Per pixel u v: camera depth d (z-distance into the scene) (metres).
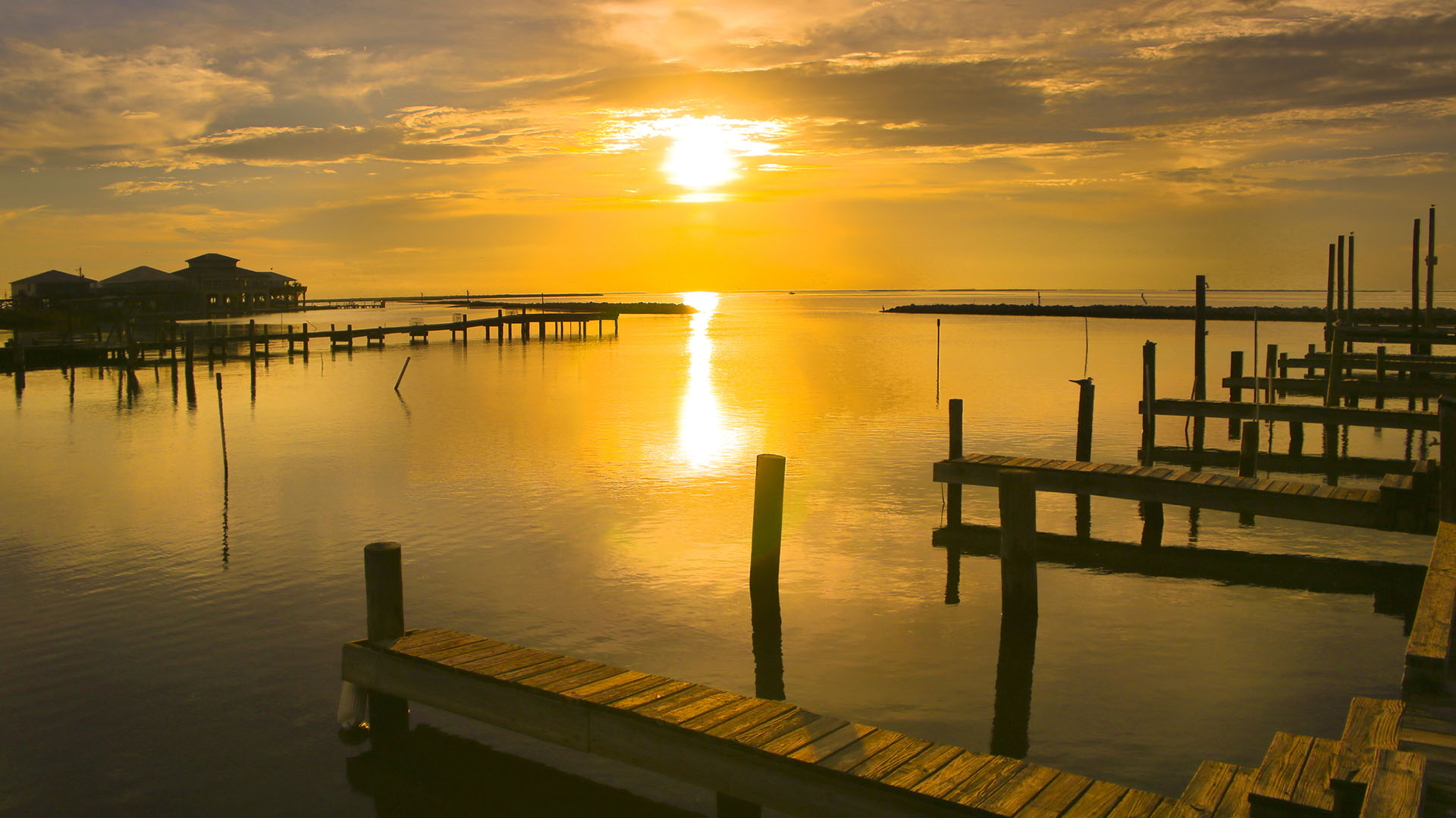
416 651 8.78
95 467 22.58
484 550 15.23
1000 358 55.69
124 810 8.02
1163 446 24.91
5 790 8.28
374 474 21.41
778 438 26.12
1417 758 4.85
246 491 19.66
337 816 7.98
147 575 13.94
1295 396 32.81
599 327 92.88
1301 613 12.49
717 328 103.69
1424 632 7.60
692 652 11.20
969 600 12.97
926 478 20.70
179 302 114.44
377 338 78.56
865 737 6.98
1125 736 9.13
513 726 7.92
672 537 16.02
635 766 7.27
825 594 13.20
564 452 24.14
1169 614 12.49
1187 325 97.38
